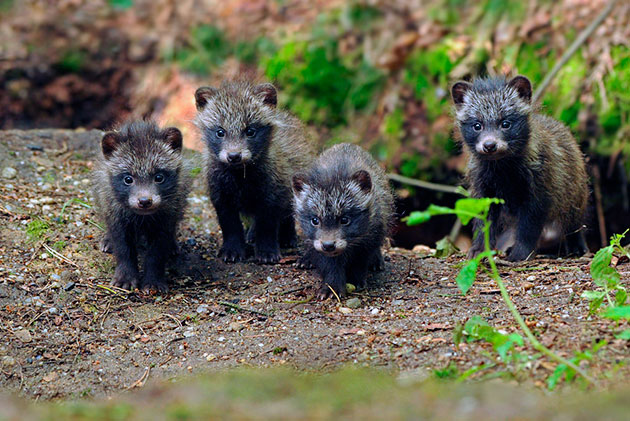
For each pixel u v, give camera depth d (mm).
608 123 16672
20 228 11867
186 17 21234
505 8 18609
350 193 10242
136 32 21250
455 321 9094
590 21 17781
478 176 12102
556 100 17062
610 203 16797
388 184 12141
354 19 19578
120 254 11156
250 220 13430
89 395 8664
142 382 8797
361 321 9695
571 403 6242
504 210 12453
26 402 8570
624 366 6984
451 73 18031
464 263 11516
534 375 7039
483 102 11695
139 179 10867
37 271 11062
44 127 19969
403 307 10078
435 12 19234
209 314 10445
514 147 11523
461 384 7004
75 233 12078
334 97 18828
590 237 16594
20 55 20609
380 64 18750
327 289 10641
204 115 12227
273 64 19219
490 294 10109
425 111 18000
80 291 10828
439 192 17750
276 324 9914
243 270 11820
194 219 13523
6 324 10070
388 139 17938
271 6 20766
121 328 10148
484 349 7855
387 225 11281
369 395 6859
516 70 17812
